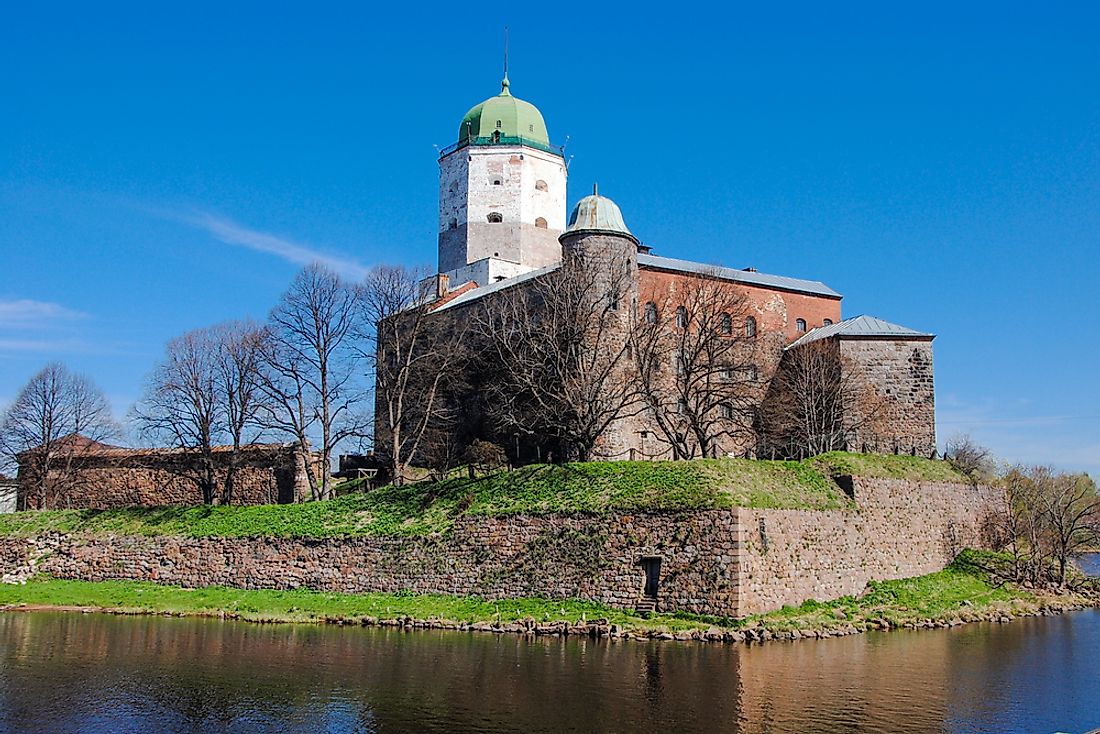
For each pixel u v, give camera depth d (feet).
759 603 126.31
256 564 158.92
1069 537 186.09
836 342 209.15
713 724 82.48
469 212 252.62
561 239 190.08
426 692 92.58
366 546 151.53
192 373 201.16
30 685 96.58
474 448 171.42
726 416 211.61
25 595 158.61
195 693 93.04
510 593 137.39
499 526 143.13
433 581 143.84
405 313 198.70
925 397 206.08
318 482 205.16
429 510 155.02
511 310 198.39
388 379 190.60
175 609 145.28
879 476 160.97
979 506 179.22
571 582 134.00
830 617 131.23
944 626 134.62
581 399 170.81
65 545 177.99
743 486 139.23
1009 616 144.36
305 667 103.45
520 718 84.12
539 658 107.04
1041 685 98.37
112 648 115.03
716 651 111.04
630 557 131.54
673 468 142.00
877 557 152.15
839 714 86.07
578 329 177.06
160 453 213.05
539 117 261.03
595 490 142.10
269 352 195.42
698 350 182.39
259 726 82.84
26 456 216.54
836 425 203.31
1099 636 127.65
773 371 226.58
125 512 184.34
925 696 92.84
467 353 209.46
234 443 198.80
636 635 119.24
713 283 204.85
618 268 186.60
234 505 185.47
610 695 90.99
